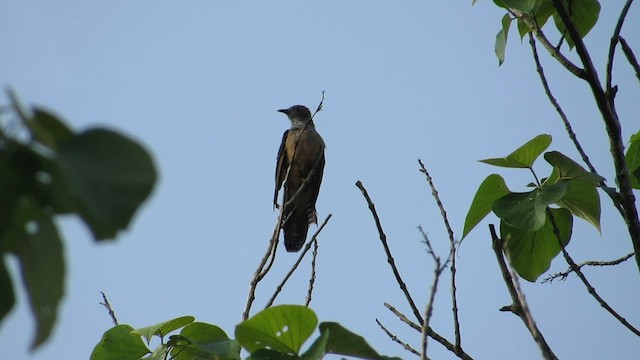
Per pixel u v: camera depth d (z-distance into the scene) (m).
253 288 8.68
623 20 8.22
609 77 8.15
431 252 6.62
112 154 2.65
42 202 2.77
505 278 7.89
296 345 5.64
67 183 2.58
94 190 2.59
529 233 8.23
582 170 7.82
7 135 2.61
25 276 2.85
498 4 9.13
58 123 2.63
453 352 7.89
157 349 7.10
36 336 2.79
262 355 5.63
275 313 5.46
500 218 7.87
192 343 7.00
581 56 8.10
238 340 5.63
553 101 8.48
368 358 5.59
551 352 6.86
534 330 5.90
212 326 7.26
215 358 7.23
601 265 8.88
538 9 9.08
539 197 7.76
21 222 2.80
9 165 2.65
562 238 8.27
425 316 6.29
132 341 7.32
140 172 2.65
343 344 5.55
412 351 8.16
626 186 7.89
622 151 7.95
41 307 2.82
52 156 2.59
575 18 9.17
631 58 8.53
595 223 8.20
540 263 8.34
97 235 2.63
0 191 2.70
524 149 7.91
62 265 2.84
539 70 8.58
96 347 7.28
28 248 2.83
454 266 7.98
